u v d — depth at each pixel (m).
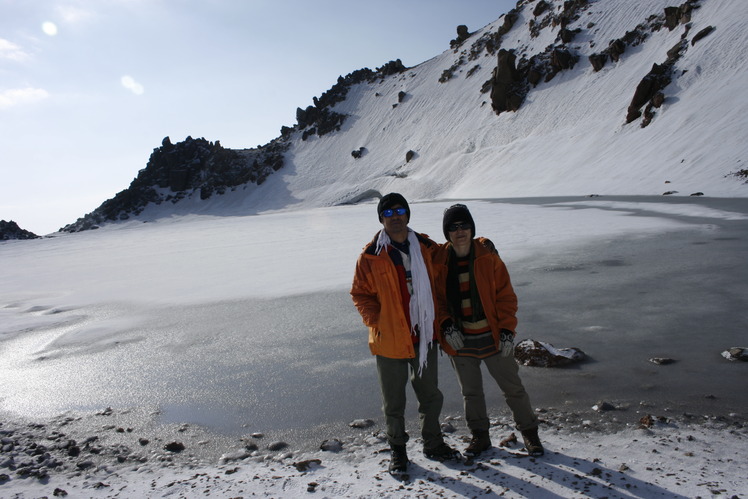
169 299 10.39
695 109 52.06
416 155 105.06
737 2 65.19
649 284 8.30
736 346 5.16
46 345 7.23
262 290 10.48
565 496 2.68
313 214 53.47
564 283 8.91
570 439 3.43
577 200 36.16
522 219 23.38
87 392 5.17
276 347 6.30
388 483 3.00
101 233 56.25
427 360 3.28
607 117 67.50
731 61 55.81
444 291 3.31
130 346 6.86
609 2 98.38
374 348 3.24
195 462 3.57
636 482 2.77
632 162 50.47
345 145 128.38
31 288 14.05
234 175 132.12
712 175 38.81
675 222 17.69
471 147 90.19
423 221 27.98
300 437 3.86
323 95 152.50
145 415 4.48
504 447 3.39
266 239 24.91
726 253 10.61
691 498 2.56
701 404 3.88
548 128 77.44
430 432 3.30
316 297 9.27
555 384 4.51
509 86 94.06
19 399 5.06
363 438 3.76
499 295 3.25
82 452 3.82
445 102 116.69
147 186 135.12
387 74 149.88
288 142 142.50
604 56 81.00
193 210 122.38
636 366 4.80
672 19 75.50
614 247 12.79
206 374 5.47
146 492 3.10
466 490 2.83
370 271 3.21
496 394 4.41
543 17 113.44
